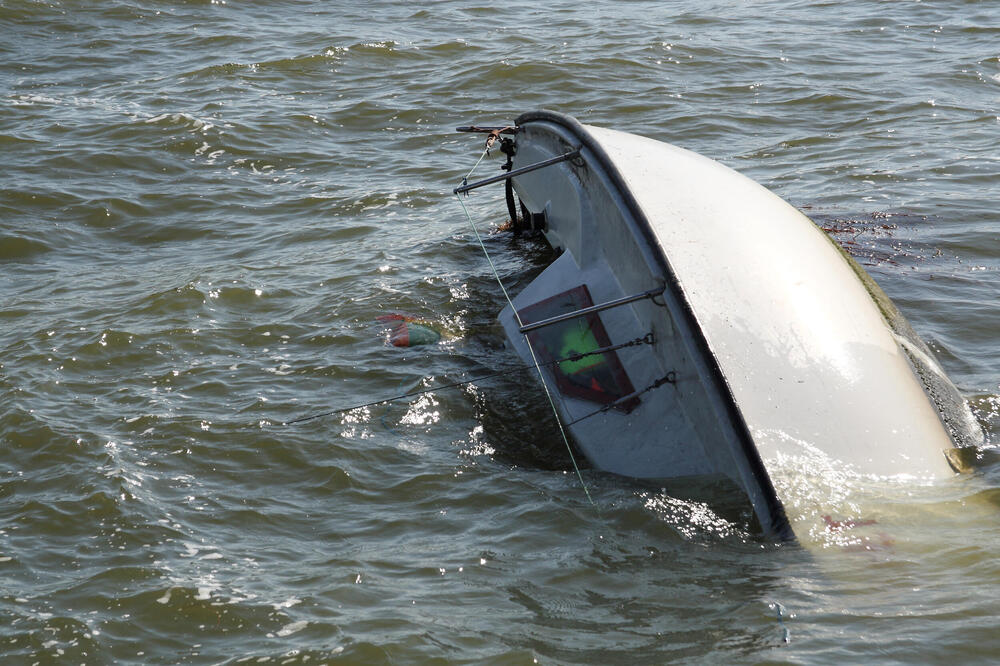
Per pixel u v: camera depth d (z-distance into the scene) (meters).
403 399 12.73
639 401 11.42
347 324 15.11
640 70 29.92
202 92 28.75
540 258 17.55
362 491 10.67
